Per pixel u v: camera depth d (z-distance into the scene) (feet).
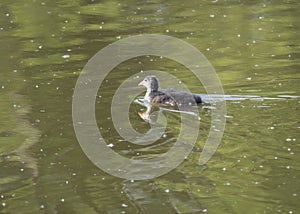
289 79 74.13
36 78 77.87
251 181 50.11
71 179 52.06
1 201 48.96
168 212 46.37
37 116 65.21
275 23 102.32
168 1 119.24
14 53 89.10
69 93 72.02
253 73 77.41
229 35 96.27
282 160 52.95
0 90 73.72
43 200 48.91
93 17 107.86
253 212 45.83
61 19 106.63
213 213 45.98
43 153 57.06
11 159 56.13
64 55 87.51
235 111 63.82
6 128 62.59
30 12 110.93
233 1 118.11
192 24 102.78
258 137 57.31
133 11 111.96
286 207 46.24
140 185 50.62
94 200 48.57
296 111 63.10
